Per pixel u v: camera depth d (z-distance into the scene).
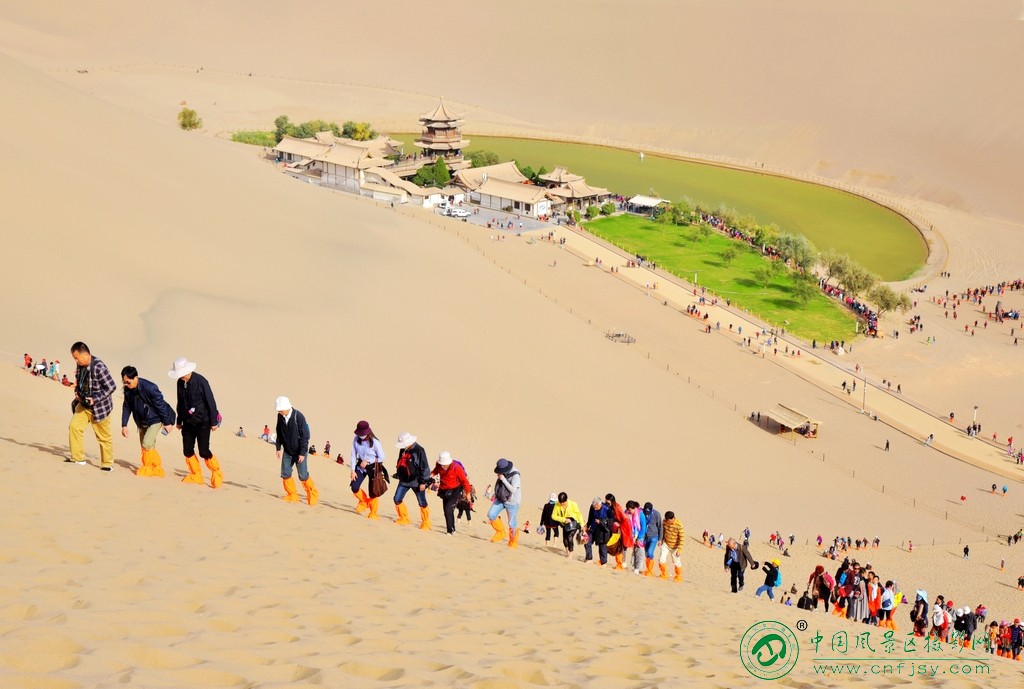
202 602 11.70
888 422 102.31
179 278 88.00
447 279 114.25
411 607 14.32
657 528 30.14
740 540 66.88
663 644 15.12
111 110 124.75
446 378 86.06
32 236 82.12
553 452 76.38
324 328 87.75
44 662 8.14
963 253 176.88
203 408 22.98
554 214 177.38
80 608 10.19
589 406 89.25
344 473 51.91
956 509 83.12
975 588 65.56
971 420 106.81
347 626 11.84
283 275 98.06
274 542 17.41
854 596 31.78
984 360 124.44
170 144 123.31
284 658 9.72
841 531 73.50
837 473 87.25
